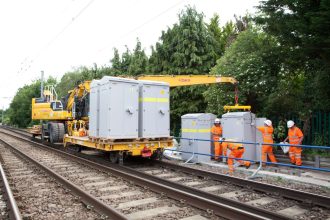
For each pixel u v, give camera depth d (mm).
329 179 9227
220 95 16188
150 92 12414
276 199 7383
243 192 8062
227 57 17062
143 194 7734
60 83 51750
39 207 6676
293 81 14539
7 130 50312
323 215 6203
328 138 13250
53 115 20562
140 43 30312
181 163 13062
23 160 13875
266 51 13578
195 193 7641
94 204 6602
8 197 6840
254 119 12766
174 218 5938
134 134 11859
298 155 11211
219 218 5938
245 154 12273
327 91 11758
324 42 9180
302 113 13859
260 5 11391
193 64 21688
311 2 9844
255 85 14500
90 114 13148
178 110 21344
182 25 21844
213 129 13281
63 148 19078
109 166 12172
